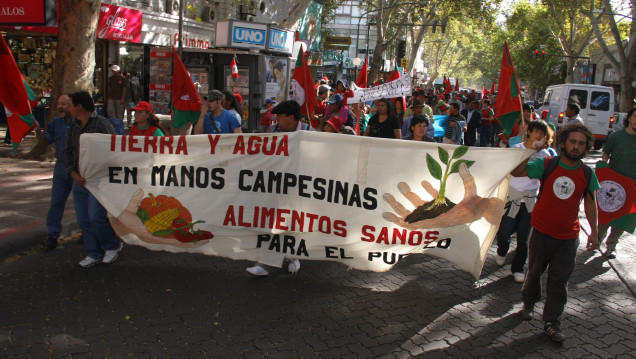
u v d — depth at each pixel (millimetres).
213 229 5066
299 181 4895
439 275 5512
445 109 19062
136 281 4898
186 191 5055
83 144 4977
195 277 5059
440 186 4711
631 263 6219
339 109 7703
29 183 8164
